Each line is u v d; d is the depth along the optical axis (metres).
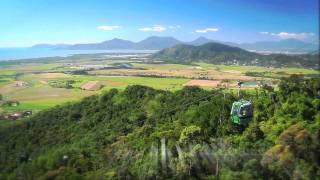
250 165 61.12
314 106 77.81
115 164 60.22
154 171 58.84
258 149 65.19
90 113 91.81
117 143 69.75
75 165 59.66
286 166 61.72
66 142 75.75
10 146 75.81
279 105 79.12
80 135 78.75
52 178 57.53
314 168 62.19
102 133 77.69
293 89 84.81
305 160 63.38
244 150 64.62
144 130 75.12
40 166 61.66
